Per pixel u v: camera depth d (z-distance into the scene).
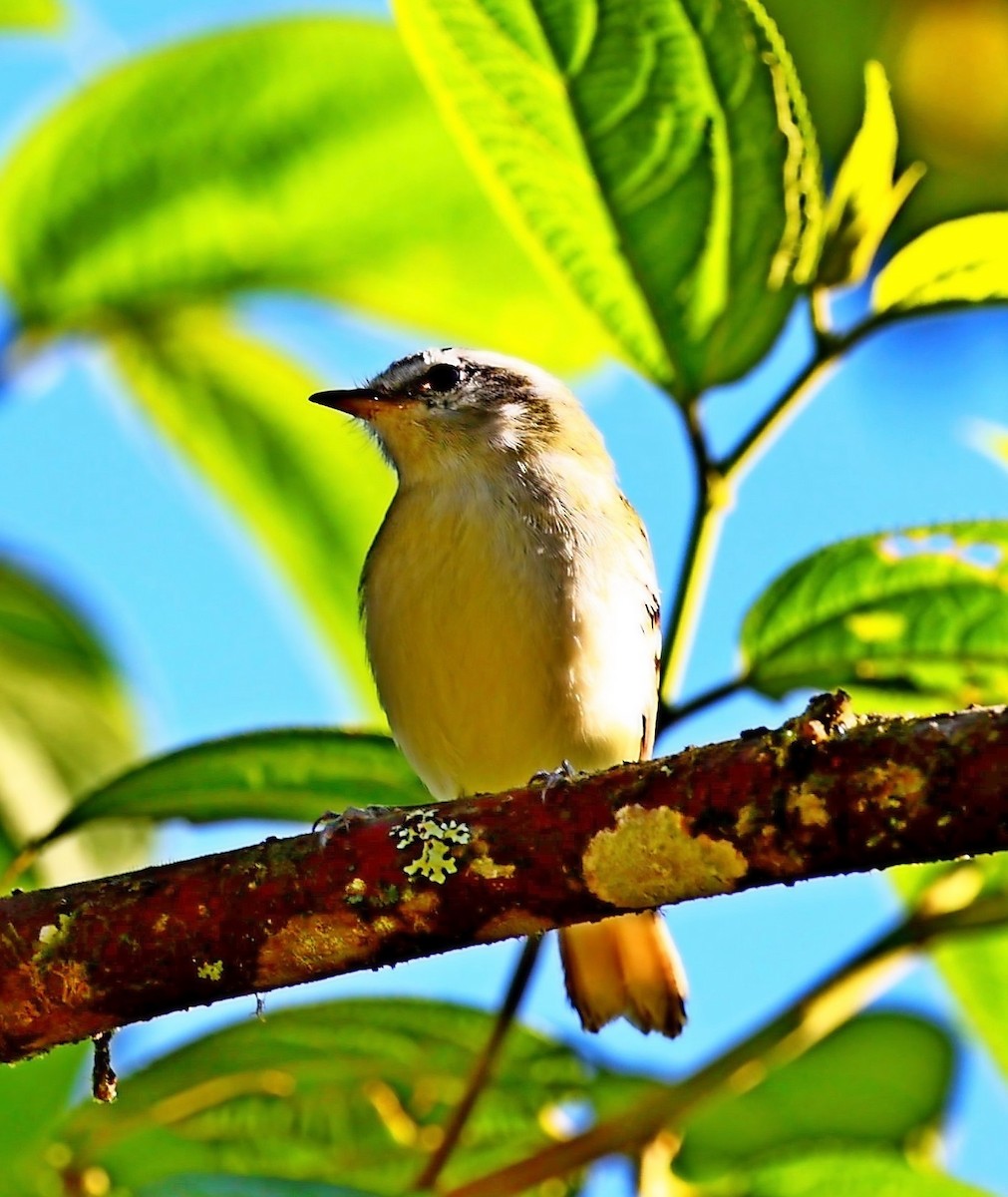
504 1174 8.69
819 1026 8.98
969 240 7.71
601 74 7.71
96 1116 9.33
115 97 10.69
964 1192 9.27
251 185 11.16
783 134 7.80
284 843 7.37
